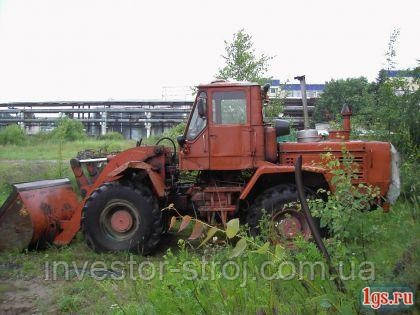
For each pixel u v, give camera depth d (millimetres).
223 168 6441
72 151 17922
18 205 6312
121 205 6305
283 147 6613
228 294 3191
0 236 6312
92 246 6293
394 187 6379
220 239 6098
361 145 6484
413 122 8617
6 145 22203
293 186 6203
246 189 6211
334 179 4047
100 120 35500
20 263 5914
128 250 6219
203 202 6590
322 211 3711
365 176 6457
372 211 4062
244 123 6422
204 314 3129
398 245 3279
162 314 3264
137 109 35250
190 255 5262
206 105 6445
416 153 7887
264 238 5340
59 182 7180
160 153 6848
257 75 12602
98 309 4152
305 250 3574
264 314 2936
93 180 7402
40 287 5004
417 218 3654
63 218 6793
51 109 37750
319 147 6539
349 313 2678
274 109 12062
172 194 6785
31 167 12297
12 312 4340
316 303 2863
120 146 18172
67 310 4328
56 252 6301
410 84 9062
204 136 6461
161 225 6312
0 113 38938
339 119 10711
